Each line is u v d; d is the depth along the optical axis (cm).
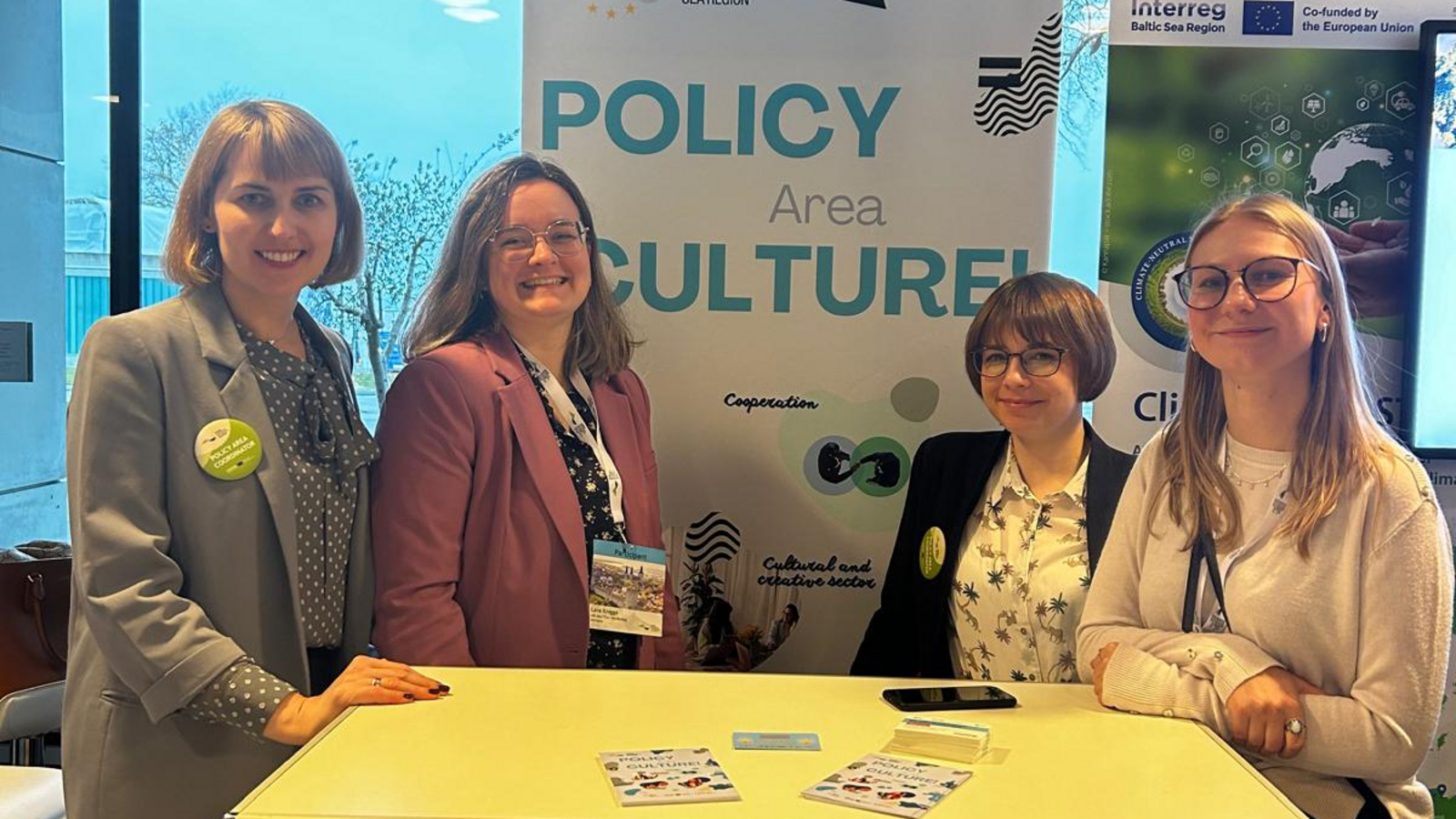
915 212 272
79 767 194
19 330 303
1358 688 172
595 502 226
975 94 269
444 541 213
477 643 220
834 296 274
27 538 312
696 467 278
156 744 191
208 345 192
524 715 174
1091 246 286
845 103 270
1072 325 223
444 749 158
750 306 274
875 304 274
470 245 227
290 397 202
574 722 171
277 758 198
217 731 194
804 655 280
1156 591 192
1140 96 267
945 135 270
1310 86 266
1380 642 171
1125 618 199
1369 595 172
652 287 275
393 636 209
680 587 280
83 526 182
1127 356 273
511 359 226
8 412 305
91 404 184
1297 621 176
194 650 181
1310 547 176
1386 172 267
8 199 302
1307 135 267
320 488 202
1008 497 231
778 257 273
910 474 264
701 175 272
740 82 270
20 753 274
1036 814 138
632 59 270
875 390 275
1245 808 141
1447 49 259
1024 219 271
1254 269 180
